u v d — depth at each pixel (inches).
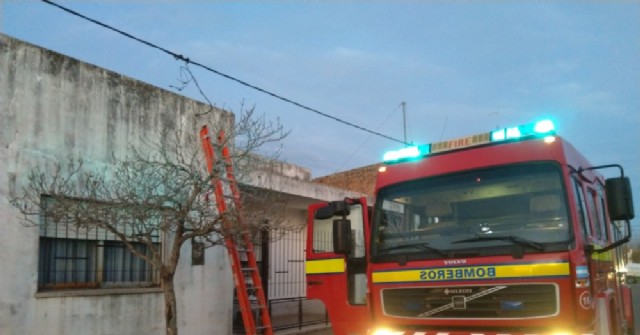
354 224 341.7
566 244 217.8
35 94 327.6
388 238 263.9
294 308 583.2
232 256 377.1
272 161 362.9
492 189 244.1
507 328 223.8
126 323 364.2
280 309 566.6
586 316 211.6
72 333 333.4
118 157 367.6
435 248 245.9
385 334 251.3
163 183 317.1
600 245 263.0
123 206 293.1
